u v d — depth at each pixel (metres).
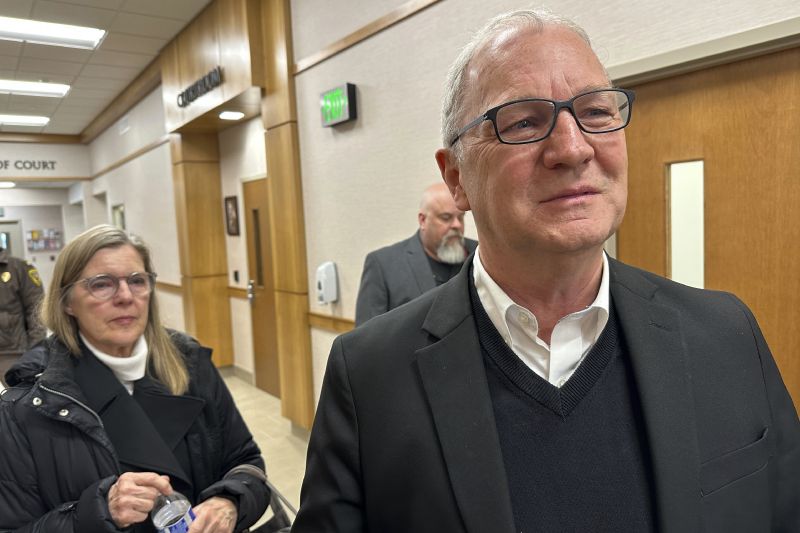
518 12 0.69
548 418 0.65
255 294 4.98
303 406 3.70
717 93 1.60
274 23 3.54
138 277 1.22
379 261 2.23
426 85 2.53
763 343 0.75
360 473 0.71
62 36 4.62
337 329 3.35
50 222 11.73
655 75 1.69
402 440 0.67
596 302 0.68
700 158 1.66
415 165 2.65
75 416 1.08
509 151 0.63
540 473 0.63
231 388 5.13
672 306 0.73
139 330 1.22
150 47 5.01
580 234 0.62
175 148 5.40
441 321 0.73
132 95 6.23
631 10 1.70
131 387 1.24
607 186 0.64
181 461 1.24
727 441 0.65
